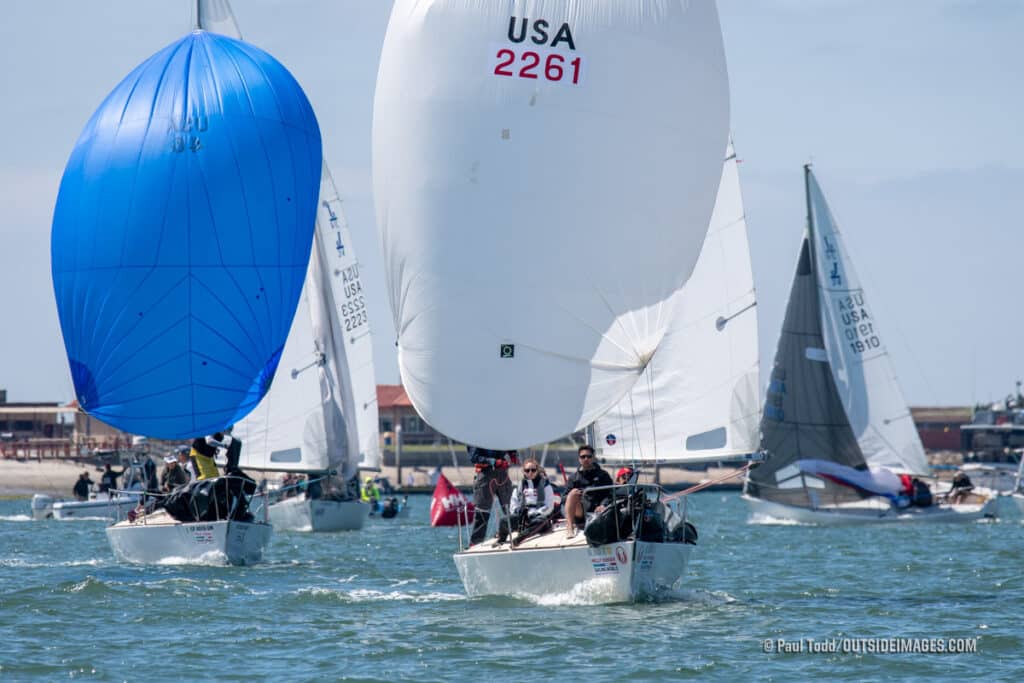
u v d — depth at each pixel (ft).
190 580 293.23
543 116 247.50
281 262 352.08
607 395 252.01
